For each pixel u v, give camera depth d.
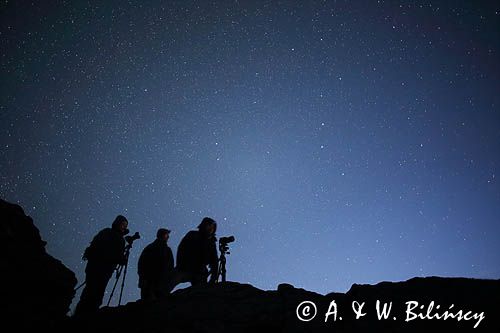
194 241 6.23
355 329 3.63
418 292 4.05
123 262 5.85
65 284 4.77
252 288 4.94
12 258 4.35
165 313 4.21
